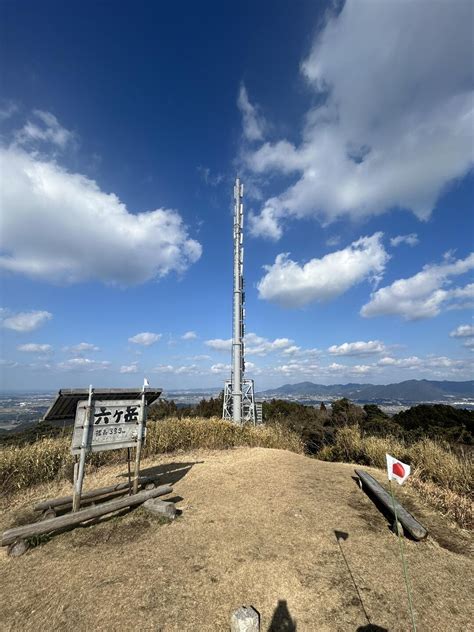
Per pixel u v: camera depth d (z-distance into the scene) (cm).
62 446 729
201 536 401
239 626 247
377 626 262
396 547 381
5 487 594
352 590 304
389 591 303
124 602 286
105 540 394
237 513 468
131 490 541
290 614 276
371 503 514
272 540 392
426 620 268
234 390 2036
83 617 270
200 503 504
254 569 333
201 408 2627
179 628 261
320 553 365
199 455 830
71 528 425
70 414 484
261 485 584
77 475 439
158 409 2142
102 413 465
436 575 328
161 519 445
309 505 497
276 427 1277
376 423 2072
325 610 280
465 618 271
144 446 841
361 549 375
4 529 448
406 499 544
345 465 762
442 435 1557
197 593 298
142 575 322
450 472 623
